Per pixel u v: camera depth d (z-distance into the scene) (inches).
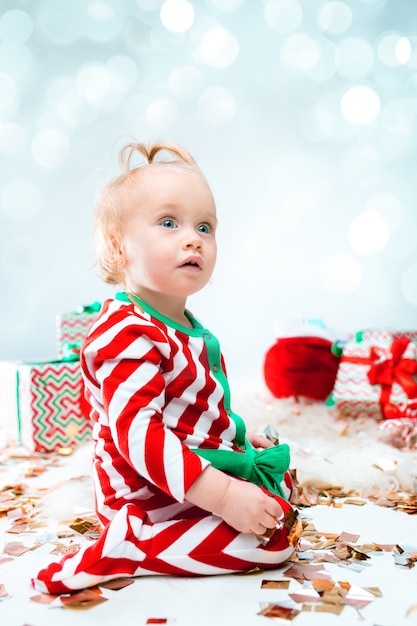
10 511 40.9
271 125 114.1
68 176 105.0
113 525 30.5
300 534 32.3
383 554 33.2
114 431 30.6
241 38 110.6
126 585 29.9
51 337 105.6
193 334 35.3
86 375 33.3
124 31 104.4
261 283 117.2
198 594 28.9
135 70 105.4
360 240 114.9
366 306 118.4
